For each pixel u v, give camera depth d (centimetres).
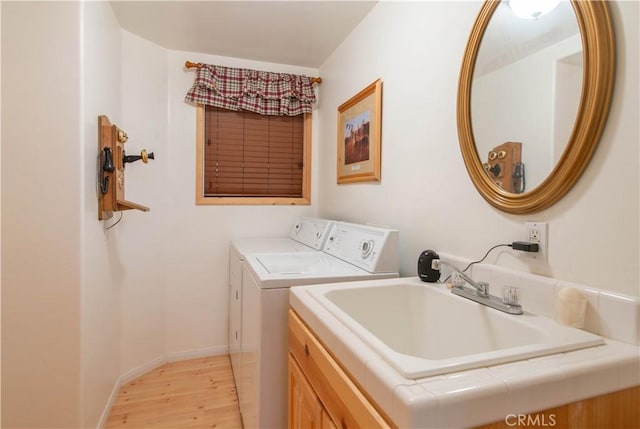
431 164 149
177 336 265
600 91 85
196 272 269
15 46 145
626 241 81
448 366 63
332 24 221
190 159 266
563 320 87
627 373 69
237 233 279
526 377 61
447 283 129
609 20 84
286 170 295
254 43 249
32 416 148
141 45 239
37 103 147
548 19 99
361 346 74
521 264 107
